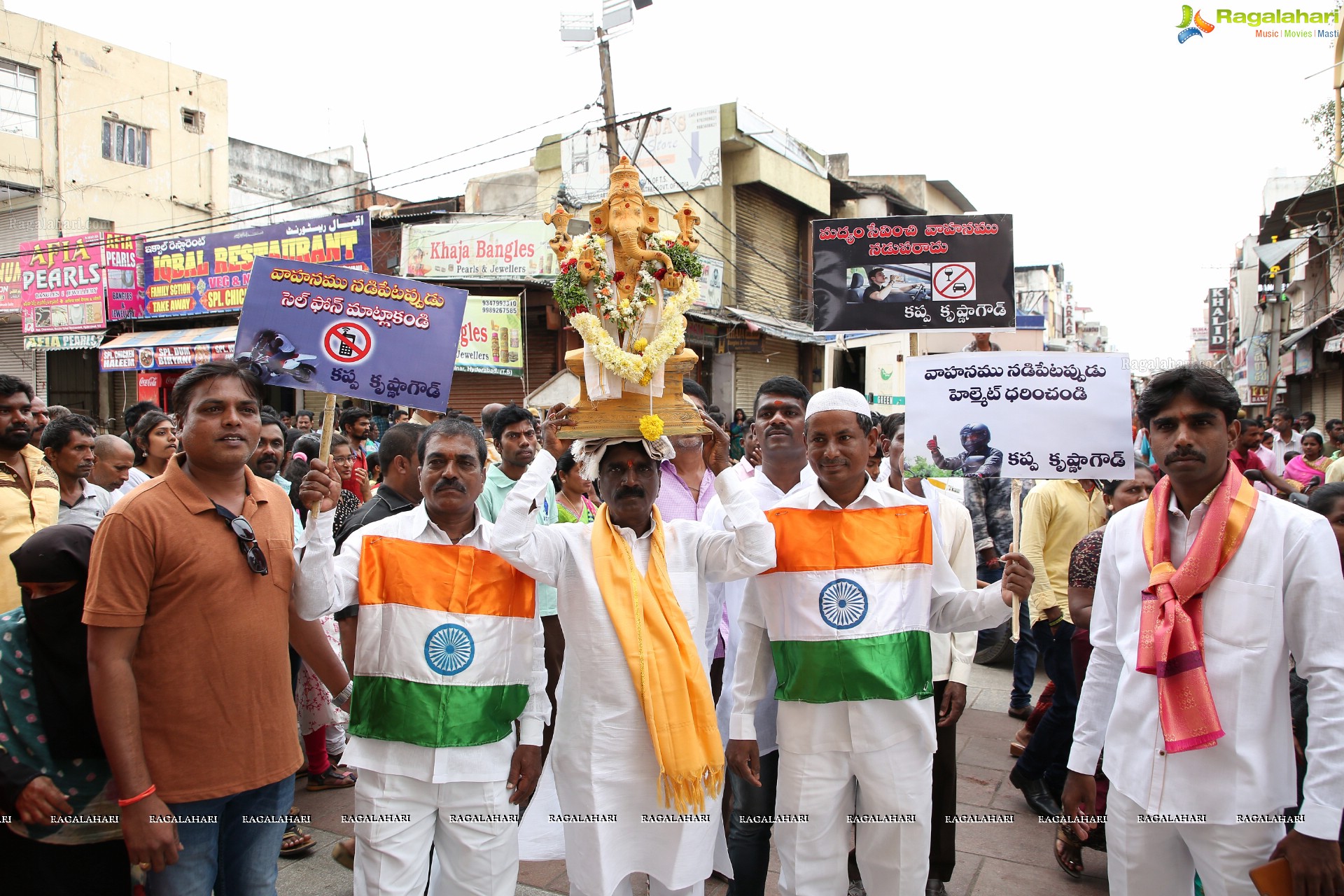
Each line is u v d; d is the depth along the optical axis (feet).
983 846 13.29
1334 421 36.06
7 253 63.82
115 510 7.91
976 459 11.64
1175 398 8.43
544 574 9.25
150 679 8.02
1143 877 8.56
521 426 15.28
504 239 47.01
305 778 15.72
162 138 69.62
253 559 8.45
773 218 62.59
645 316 9.25
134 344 54.29
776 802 10.05
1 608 11.66
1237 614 7.97
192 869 8.18
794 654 9.66
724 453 9.46
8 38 60.49
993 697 20.81
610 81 44.04
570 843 9.10
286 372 10.96
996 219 16.96
